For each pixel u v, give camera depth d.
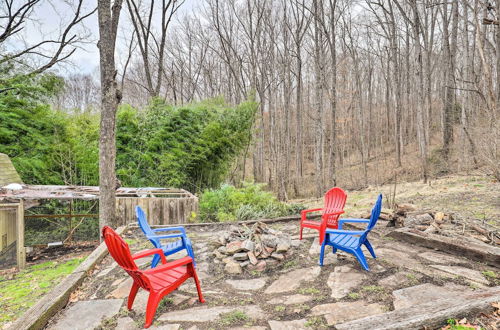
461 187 9.89
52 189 7.26
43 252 7.32
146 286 2.65
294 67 24.25
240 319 2.64
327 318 2.57
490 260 3.51
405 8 21.58
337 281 3.32
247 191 8.66
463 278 3.20
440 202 7.91
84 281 3.72
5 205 6.05
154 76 28.80
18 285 4.93
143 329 2.55
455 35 16.36
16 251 6.29
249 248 4.08
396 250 4.22
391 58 23.97
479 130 7.86
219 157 11.62
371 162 23.86
